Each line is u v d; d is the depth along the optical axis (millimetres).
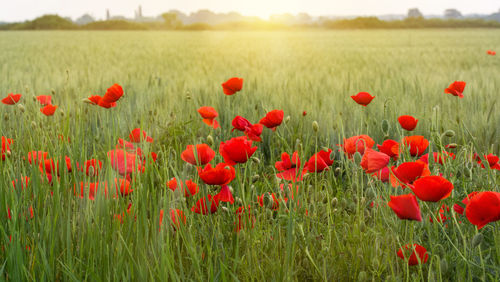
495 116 3527
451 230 1920
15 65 10461
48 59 13461
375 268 1747
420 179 1657
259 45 26344
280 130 3209
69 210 1793
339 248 1869
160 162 2137
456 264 1803
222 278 1675
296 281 1763
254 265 1772
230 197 1882
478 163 2047
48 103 2859
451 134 1994
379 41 31734
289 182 2096
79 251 1777
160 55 16422
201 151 1914
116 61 12570
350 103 3654
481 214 1629
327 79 6660
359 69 9984
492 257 1845
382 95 4344
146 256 1727
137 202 1779
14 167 2080
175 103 3941
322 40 34219
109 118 2910
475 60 13039
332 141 3076
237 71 8297
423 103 3744
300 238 1867
